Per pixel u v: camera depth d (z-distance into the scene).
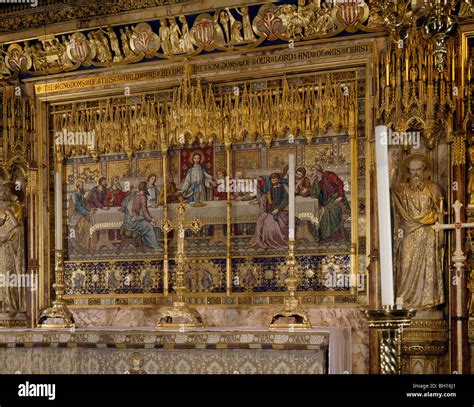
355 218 8.06
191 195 8.75
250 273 8.43
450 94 7.62
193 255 8.69
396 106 7.72
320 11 8.05
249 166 8.55
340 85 8.23
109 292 9.08
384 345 3.10
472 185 7.60
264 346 6.70
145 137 8.97
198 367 6.94
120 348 7.18
